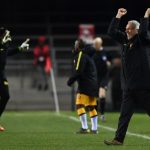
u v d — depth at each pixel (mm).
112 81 82625
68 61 101188
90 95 46156
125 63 35469
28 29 116250
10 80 97625
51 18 120438
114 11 117062
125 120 35938
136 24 35188
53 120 62906
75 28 118188
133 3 114750
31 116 69812
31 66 100125
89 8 120750
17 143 39125
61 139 41688
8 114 74750
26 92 92375
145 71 35094
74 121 61375
